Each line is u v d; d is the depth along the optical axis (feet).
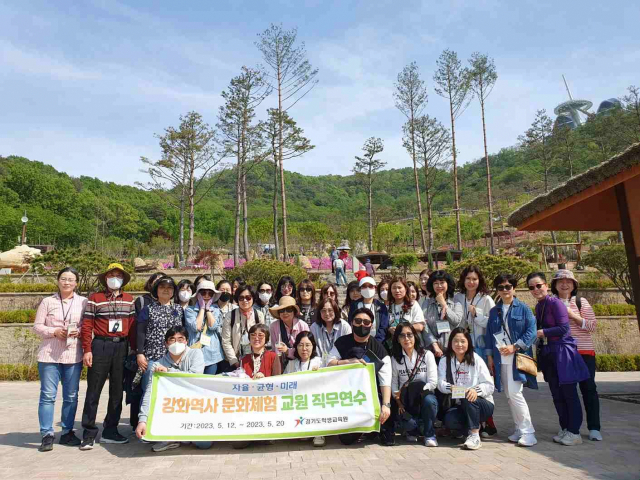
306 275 71.15
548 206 27.32
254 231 164.86
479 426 18.30
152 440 17.46
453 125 122.62
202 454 17.48
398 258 93.81
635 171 21.99
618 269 64.90
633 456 16.49
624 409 26.50
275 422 17.95
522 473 14.62
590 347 20.15
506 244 156.56
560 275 21.15
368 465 15.71
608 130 140.87
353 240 150.61
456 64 120.98
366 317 18.61
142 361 19.47
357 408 18.07
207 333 21.06
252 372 19.19
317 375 18.51
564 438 18.30
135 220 271.28
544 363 19.54
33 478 14.73
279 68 105.09
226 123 105.60
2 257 94.43
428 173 126.21
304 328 21.18
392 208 313.12
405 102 125.59
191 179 115.03
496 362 19.34
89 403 18.65
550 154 142.92
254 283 67.05
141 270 100.58
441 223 204.74
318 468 15.44
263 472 15.10
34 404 30.17
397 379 19.38
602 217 30.78
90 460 16.79
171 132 109.91
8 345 53.31
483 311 21.02
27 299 64.59
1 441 19.94
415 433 19.42
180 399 18.20
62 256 67.36
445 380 18.74
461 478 14.21
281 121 104.42
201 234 250.57
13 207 220.43
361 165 136.98
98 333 19.19
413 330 19.36
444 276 21.65
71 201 250.37
